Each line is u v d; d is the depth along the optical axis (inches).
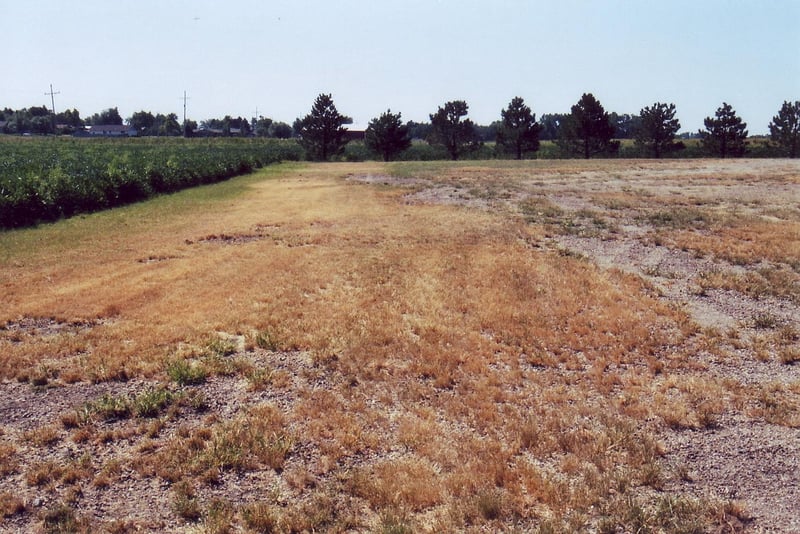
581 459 154.3
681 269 341.4
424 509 134.4
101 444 160.9
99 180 632.4
